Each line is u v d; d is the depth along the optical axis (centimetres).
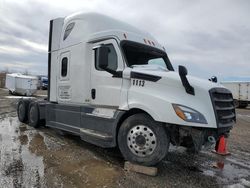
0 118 1098
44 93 3177
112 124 556
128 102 530
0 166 491
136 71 533
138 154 507
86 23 665
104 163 547
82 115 646
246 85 3139
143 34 687
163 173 514
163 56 681
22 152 591
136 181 460
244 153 731
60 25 779
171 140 514
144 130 502
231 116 535
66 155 589
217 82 596
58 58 762
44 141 713
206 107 475
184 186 457
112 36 592
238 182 500
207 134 489
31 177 448
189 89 477
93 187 423
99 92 599
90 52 638
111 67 584
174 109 469
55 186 417
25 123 1008
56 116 762
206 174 532
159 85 502
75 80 680
